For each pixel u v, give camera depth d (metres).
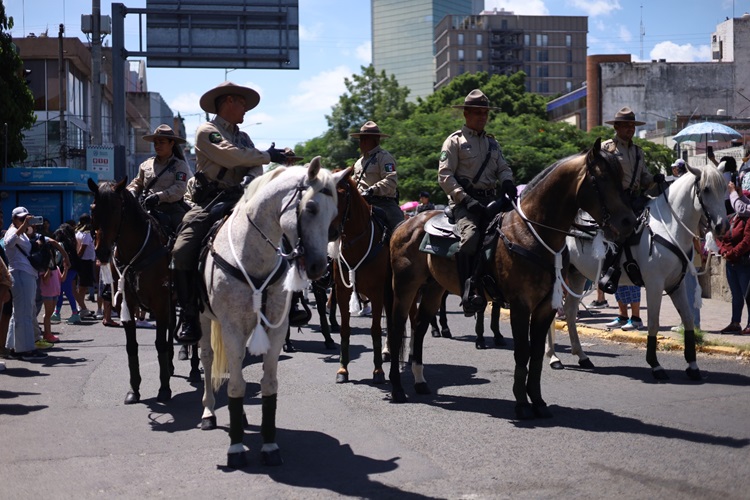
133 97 59.53
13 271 11.18
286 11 20.80
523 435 6.62
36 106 35.34
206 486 5.48
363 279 9.04
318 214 5.39
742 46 64.62
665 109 64.69
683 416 7.11
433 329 12.89
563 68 154.62
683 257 8.91
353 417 7.38
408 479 5.53
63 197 27.02
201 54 20.55
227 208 6.76
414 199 43.91
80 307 16.77
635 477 5.43
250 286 5.85
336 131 66.56
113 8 20.05
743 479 5.34
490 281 7.58
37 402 8.28
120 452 6.36
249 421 7.32
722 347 10.26
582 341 12.02
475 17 151.38
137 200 8.35
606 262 9.29
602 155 6.96
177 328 6.81
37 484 5.57
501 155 8.38
